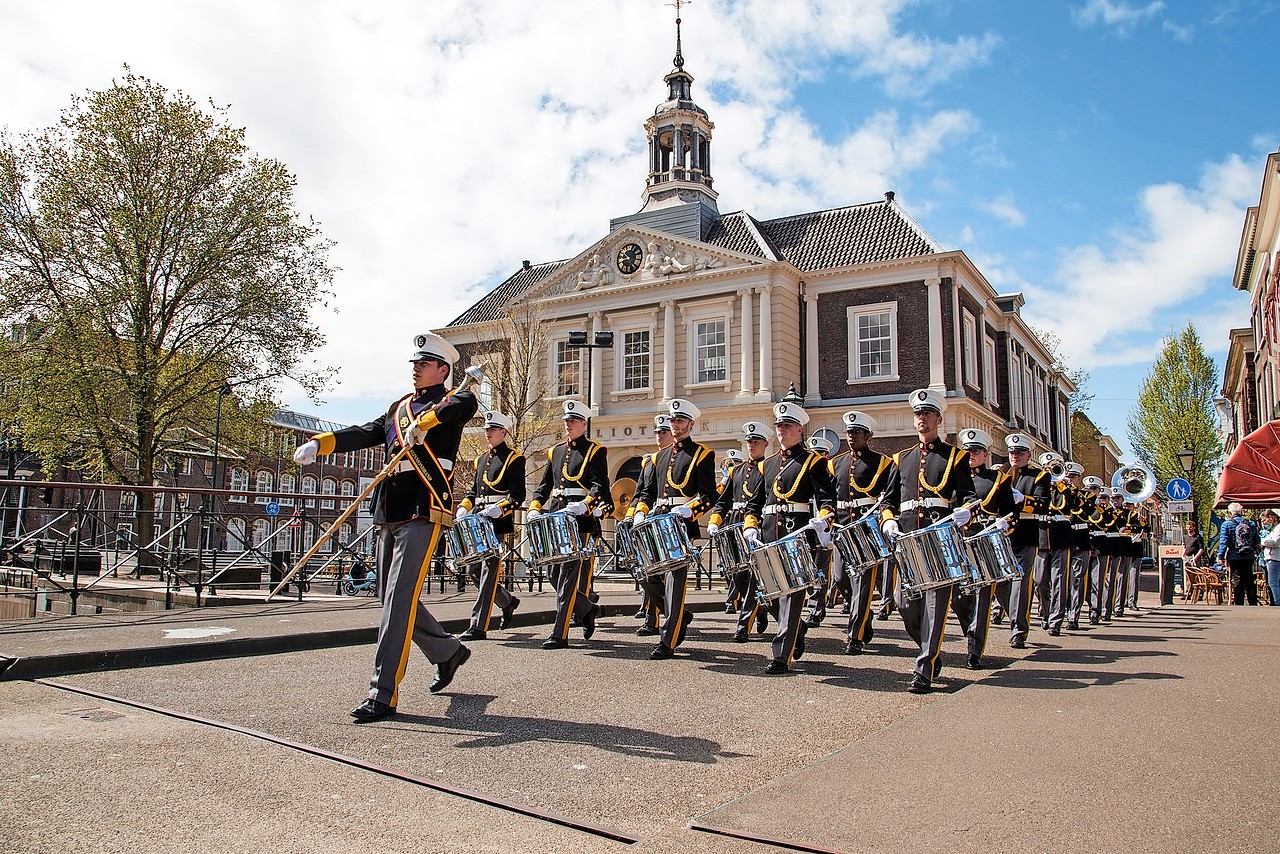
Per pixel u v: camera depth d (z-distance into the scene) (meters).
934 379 30.72
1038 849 3.54
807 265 33.50
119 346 28.62
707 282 33.47
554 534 9.24
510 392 31.14
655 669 7.98
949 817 3.90
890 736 5.35
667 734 5.50
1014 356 40.44
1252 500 17.28
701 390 33.41
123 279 28.33
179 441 30.98
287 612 11.05
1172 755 4.91
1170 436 46.75
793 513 9.22
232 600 14.10
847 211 35.47
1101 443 67.31
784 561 7.90
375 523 6.12
